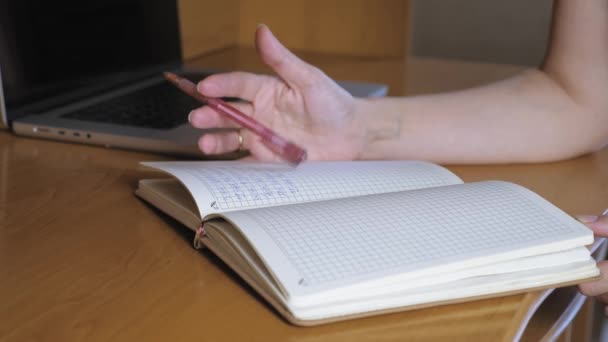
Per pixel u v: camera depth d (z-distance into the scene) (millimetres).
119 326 533
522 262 602
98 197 782
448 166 922
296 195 691
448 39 3084
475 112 926
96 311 553
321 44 1629
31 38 1012
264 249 558
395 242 586
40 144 958
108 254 647
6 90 977
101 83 1147
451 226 620
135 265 628
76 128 953
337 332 533
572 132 931
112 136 933
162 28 1296
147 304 564
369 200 659
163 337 521
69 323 536
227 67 1453
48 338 517
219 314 553
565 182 872
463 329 547
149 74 1263
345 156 865
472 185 722
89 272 614
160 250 658
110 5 1157
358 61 1527
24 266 622
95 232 693
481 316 567
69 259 637
